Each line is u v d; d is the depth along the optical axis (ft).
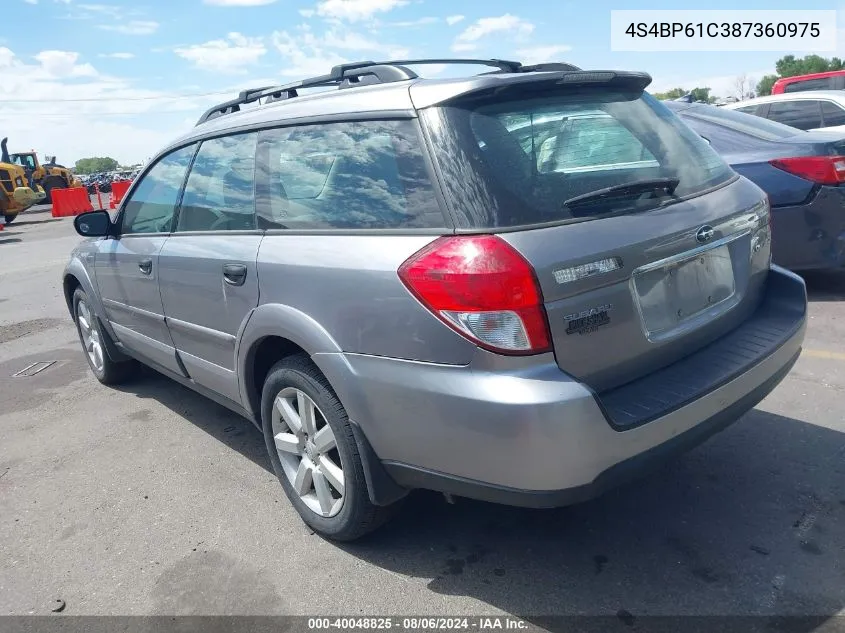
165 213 13.01
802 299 10.09
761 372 9.01
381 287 8.09
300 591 9.00
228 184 11.21
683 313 8.82
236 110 12.73
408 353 7.91
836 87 43.24
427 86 8.54
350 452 8.95
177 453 13.35
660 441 7.80
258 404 11.05
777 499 10.20
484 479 7.67
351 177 8.95
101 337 16.44
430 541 9.87
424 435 7.93
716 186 9.73
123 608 8.93
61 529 10.93
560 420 7.12
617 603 8.35
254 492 11.65
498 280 7.25
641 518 10.00
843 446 11.51
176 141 13.24
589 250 7.65
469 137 8.00
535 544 9.62
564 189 8.04
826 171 17.44
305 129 9.82
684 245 8.63
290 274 9.29
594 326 7.68
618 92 9.68
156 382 17.60
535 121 8.48
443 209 7.86
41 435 14.71
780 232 18.15
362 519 9.29
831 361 15.01
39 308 27.86
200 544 10.23
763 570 8.73
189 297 11.76
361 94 9.23
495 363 7.33
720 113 20.65
